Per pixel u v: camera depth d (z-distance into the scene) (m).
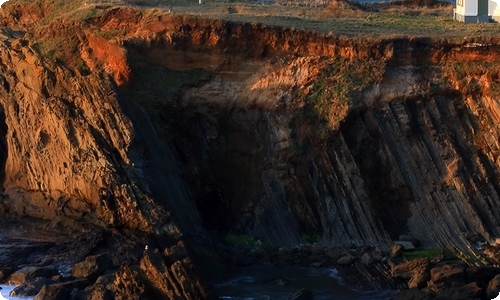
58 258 57.31
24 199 65.31
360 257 58.72
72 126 62.56
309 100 65.06
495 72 65.44
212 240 61.78
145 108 66.06
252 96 66.25
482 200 62.06
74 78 63.94
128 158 60.19
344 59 66.75
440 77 66.19
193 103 67.31
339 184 62.38
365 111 64.31
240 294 53.59
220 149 66.00
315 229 61.97
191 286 49.59
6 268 55.94
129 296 49.31
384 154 63.41
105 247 57.53
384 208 62.44
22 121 66.81
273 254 59.94
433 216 61.62
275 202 62.72
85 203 61.44
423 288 53.81
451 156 63.28
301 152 63.38
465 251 59.34
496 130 64.12
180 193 62.09
